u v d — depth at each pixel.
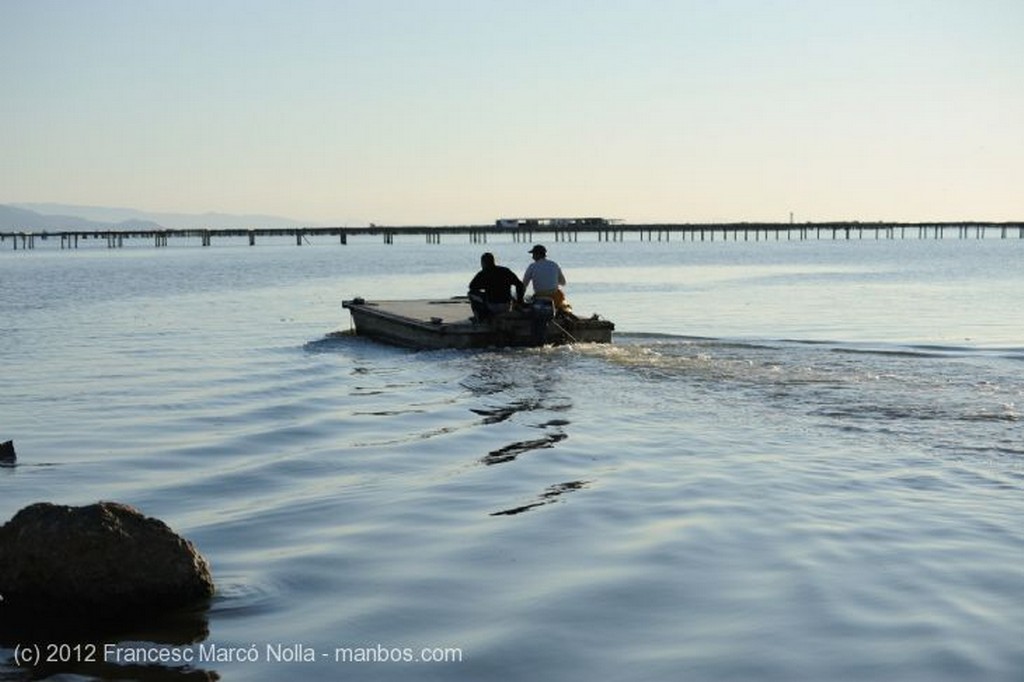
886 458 10.10
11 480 9.96
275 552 7.40
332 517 8.34
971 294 40.59
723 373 16.45
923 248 134.88
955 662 5.21
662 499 8.66
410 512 8.45
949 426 11.71
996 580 6.44
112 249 150.25
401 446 11.34
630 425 12.18
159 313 32.94
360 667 5.37
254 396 15.38
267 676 5.30
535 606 6.17
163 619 6.16
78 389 16.22
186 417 13.56
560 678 5.17
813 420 12.25
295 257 102.50
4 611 6.41
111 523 6.46
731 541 7.40
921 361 17.75
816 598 6.18
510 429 12.15
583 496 8.83
